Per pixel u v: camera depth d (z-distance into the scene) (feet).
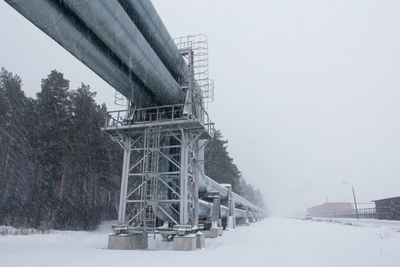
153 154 52.11
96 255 34.42
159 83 46.01
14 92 104.42
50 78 101.81
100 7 30.35
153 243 52.42
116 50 36.11
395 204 183.42
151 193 50.47
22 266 26.40
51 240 55.83
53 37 32.53
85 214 94.07
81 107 102.27
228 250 41.78
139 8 40.40
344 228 96.94
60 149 93.40
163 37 48.29
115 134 53.36
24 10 27.63
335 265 29.27
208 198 82.89
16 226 86.74
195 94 57.82
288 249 42.88
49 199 93.20
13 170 110.32
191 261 30.96
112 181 111.24
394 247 43.88
